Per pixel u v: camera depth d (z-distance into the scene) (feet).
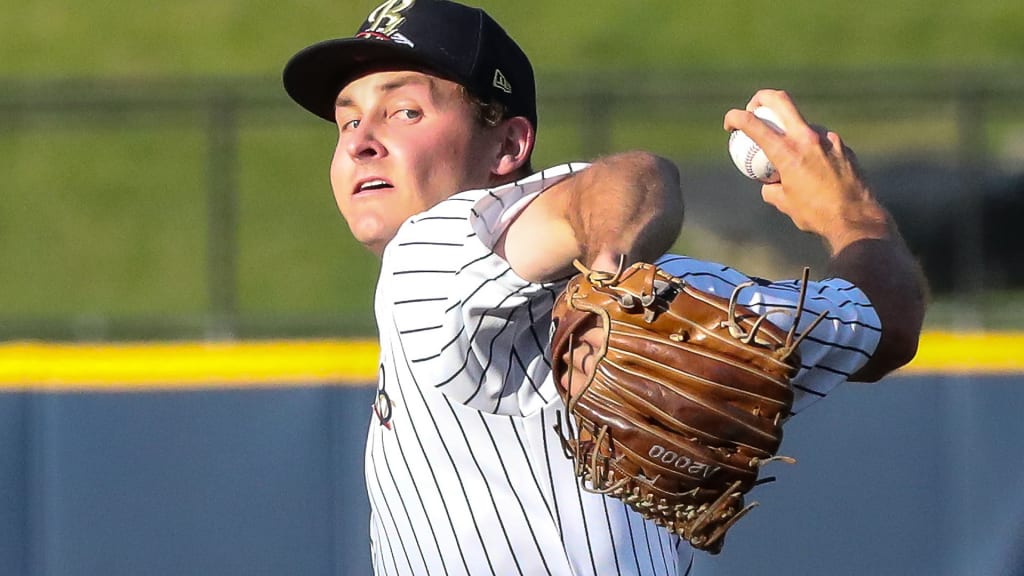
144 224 132.46
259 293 115.65
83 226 133.28
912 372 55.16
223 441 54.49
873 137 92.07
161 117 93.30
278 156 122.42
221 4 178.09
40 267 130.00
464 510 24.53
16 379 54.34
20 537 53.98
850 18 176.35
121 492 54.19
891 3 178.50
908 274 24.91
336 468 54.60
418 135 27.32
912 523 54.75
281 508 54.34
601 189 19.63
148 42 172.45
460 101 27.50
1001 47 170.50
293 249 119.65
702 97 90.43
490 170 28.12
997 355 55.26
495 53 27.71
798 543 54.70
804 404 24.07
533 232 20.36
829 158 25.53
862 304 23.99
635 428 20.01
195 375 54.60
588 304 19.92
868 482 54.85
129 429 54.39
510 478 24.26
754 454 20.01
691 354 19.70
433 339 21.95
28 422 54.39
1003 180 92.73
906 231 91.20
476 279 21.15
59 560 53.93
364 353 55.36
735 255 97.45
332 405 54.75
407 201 27.40
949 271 90.79
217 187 92.22
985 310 88.48
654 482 20.44
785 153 25.40
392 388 25.18
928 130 91.66
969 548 54.54
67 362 54.65
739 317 19.84
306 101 29.68
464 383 22.40
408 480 25.02
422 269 21.81
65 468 54.24
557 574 24.50
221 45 171.73
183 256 130.11
